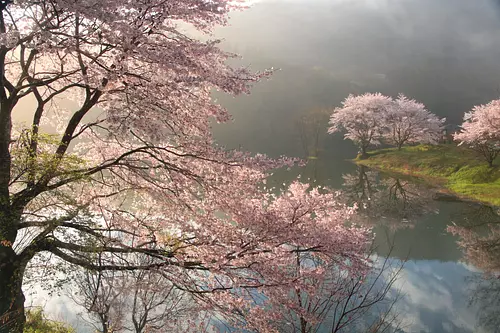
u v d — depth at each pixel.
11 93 6.87
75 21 6.26
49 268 6.45
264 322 6.54
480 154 38.69
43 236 6.33
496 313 11.74
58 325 8.23
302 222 7.61
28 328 7.52
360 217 23.30
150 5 6.23
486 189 30.64
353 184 37.62
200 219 7.54
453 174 38.34
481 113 36.41
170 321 7.45
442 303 12.23
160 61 6.22
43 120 9.72
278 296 6.60
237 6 7.14
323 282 7.35
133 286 6.50
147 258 7.68
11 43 5.61
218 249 7.06
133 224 8.06
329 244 7.14
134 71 7.46
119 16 5.81
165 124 7.52
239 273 7.08
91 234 6.72
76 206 6.64
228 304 6.80
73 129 7.35
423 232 20.77
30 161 6.34
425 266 15.72
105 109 7.52
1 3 6.18
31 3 5.58
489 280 14.37
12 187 7.74
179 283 6.74
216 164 7.32
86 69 6.98
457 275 14.86
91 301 6.88
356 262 7.32
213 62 7.09
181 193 7.94
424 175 41.53
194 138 7.66
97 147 9.07
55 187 6.63
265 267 6.78
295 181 8.41
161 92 6.80
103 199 8.65
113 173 8.36
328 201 8.10
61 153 7.28
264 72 7.15
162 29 6.83
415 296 12.53
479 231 21.06
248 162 7.06
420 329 10.29
